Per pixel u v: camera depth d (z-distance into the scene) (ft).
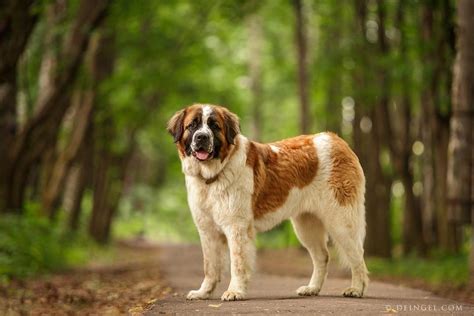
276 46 122.31
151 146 140.36
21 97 75.72
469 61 42.37
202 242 28.04
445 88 58.34
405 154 70.54
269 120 159.43
